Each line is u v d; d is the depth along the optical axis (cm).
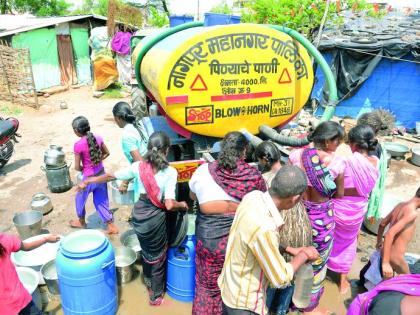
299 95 437
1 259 243
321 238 309
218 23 445
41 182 619
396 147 752
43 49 1320
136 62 452
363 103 1005
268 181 302
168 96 371
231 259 226
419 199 301
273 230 204
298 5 1127
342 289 376
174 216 332
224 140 287
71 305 310
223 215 279
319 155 322
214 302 299
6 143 652
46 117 1045
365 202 349
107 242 319
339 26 1210
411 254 395
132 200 451
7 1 2806
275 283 209
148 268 346
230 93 395
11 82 1127
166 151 319
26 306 272
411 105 951
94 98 1304
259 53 396
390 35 1027
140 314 342
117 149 777
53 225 487
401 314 159
